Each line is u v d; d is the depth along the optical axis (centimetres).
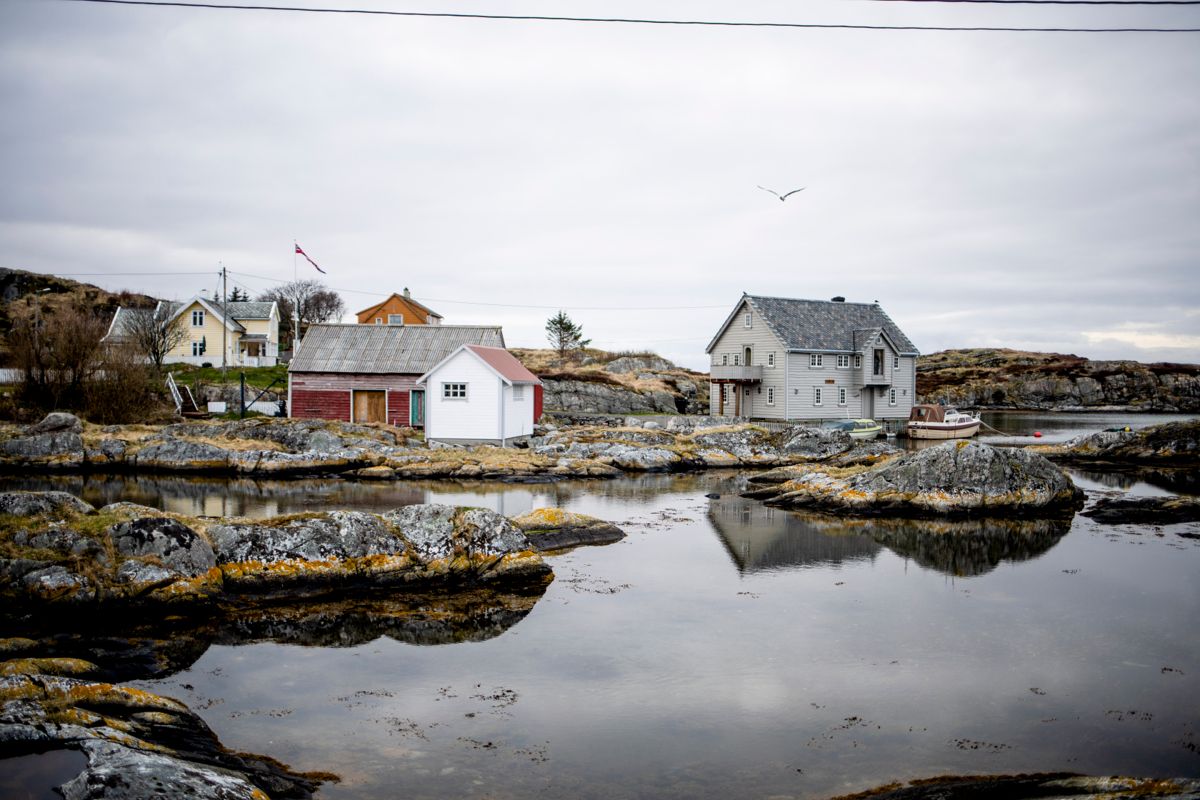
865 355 6306
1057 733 1161
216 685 1326
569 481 3856
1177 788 905
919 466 3030
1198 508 2852
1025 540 2478
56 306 8288
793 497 3136
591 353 9969
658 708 1247
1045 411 10744
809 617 1698
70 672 1294
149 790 848
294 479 3684
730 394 6500
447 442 4406
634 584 1955
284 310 9762
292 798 957
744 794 988
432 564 1936
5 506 1747
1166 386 11294
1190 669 1407
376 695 1291
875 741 1135
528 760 1076
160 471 3819
